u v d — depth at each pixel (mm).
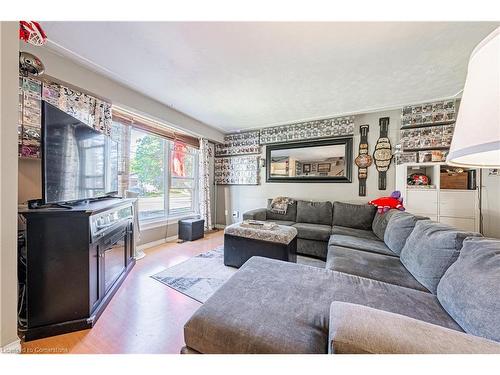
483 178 2459
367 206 2965
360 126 3320
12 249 1059
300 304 992
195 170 4312
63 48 1777
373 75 2174
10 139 1045
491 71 521
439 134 2754
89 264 1424
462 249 1065
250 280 1229
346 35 1586
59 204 1587
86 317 1398
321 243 2756
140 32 1572
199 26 1502
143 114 2770
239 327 825
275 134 4062
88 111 2178
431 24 1467
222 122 3900
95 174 1970
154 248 3131
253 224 2607
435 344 566
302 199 3783
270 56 1865
